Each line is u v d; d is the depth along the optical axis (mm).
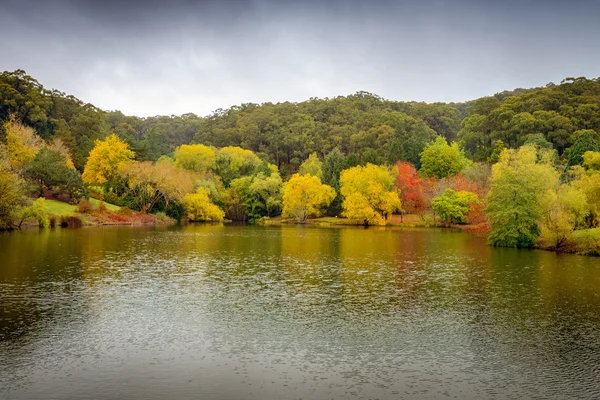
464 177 96375
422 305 26141
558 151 108938
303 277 33594
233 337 20594
